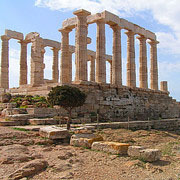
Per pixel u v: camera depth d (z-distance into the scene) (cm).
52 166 1162
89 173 1123
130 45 4147
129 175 1133
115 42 3834
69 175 1067
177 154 1773
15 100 2997
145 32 4494
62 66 3912
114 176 1109
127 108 3706
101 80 3562
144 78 4456
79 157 1363
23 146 1469
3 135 1689
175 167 1326
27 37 4419
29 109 2562
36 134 1827
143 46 4494
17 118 2327
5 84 4331
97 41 3612
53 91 2128
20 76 4497
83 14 3431
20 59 4519
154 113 4319
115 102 3506
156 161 1392
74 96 2098
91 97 3166
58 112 2683
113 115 3409
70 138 1784
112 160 1338
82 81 3250
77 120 2617
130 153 1413
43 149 1472
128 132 2547
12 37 4369
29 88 3431
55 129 1803
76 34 3588
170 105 4806
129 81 4112
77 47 3438
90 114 3008
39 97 2988
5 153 1298
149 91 4419
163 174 1188
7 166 1130
